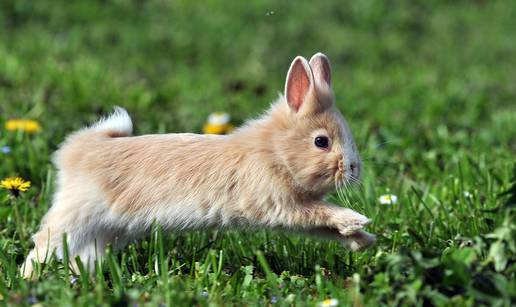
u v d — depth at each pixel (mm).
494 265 7180
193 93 17109
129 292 7227
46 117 13961
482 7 28094
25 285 7301
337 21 25891
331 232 8477
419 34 25656
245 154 8477
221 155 8516
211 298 7301
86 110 14906
